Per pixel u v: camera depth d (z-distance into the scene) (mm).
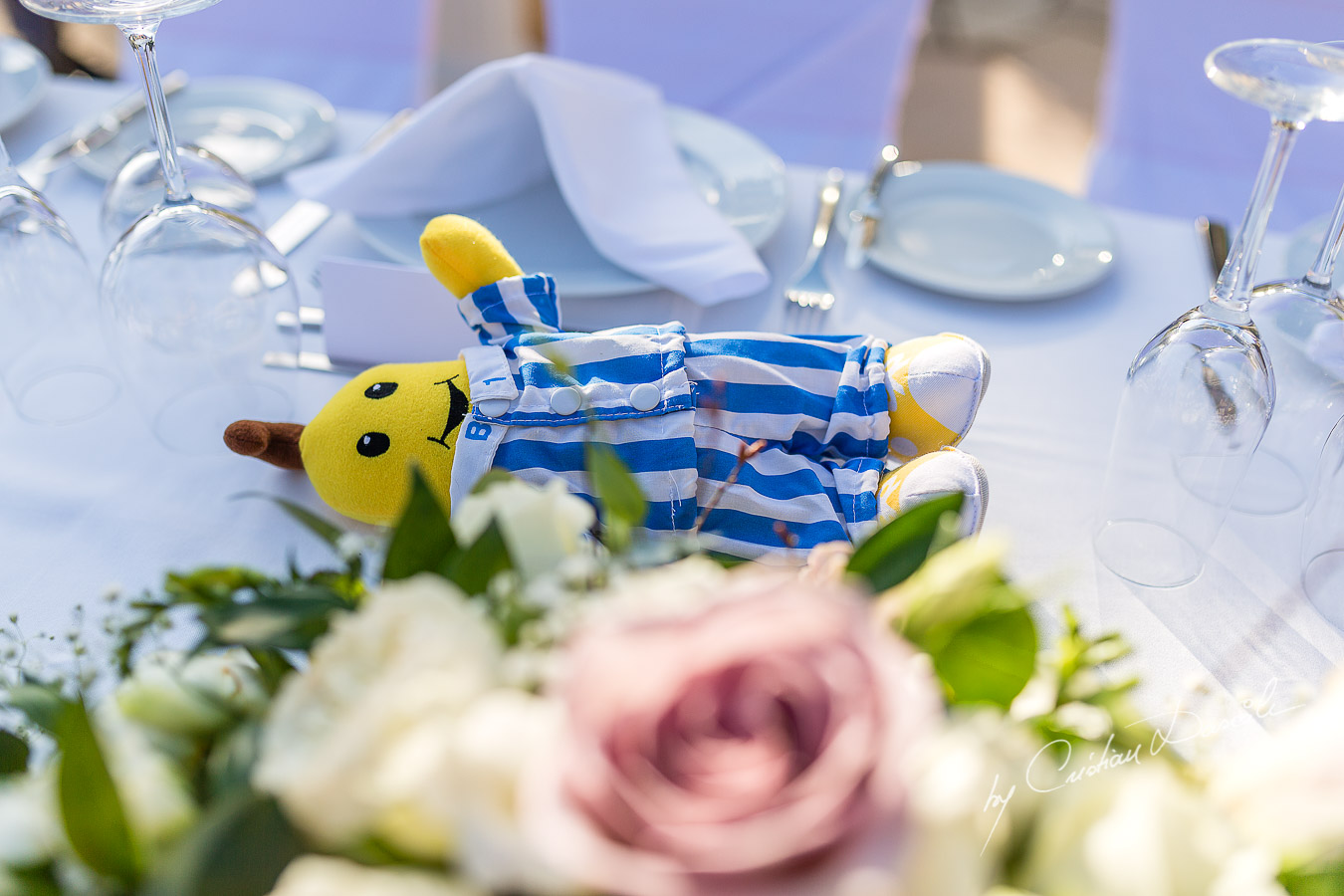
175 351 884
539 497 616
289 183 1025
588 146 994
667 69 1725
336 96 1741
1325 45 820
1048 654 631
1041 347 975
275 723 500
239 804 506
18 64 1144
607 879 407
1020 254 1037
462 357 844
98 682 699
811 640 452
